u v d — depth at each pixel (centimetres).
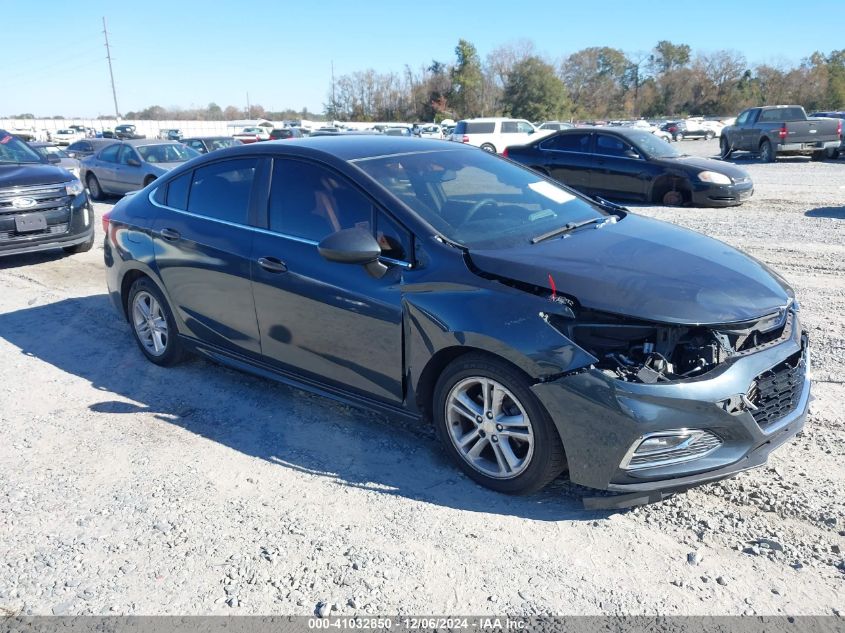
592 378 286
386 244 355
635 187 1260
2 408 450
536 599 260
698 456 292
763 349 303
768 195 1339
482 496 330
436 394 340
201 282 441
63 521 321
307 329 383
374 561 284
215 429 410
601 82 9606
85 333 600
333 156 392
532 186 434
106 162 1571
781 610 250
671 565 277
